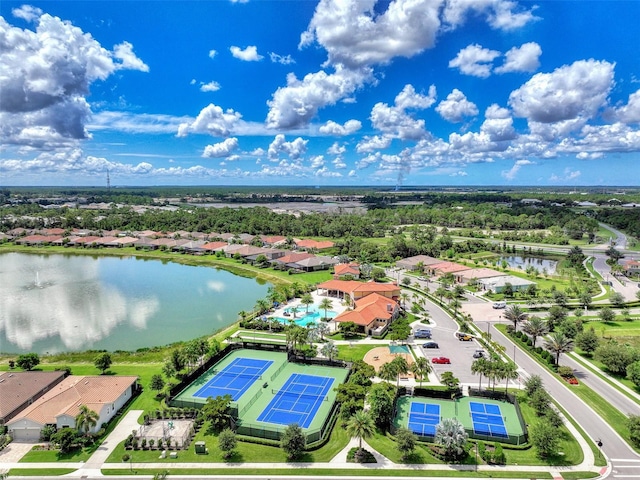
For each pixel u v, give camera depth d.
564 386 90.62
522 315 121.88
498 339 118.19
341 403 79.00
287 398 85.75
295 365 102.38
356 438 71.88
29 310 149.12
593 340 105.50
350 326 119.31
